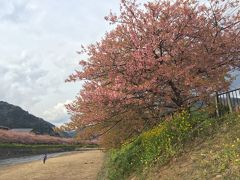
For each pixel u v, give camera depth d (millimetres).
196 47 14148
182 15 13797
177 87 13875
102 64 13977
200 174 9500
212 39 14266
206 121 12586
